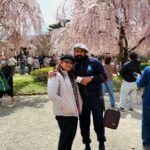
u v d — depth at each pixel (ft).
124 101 35.09
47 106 40.29
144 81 19.01
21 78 66.95
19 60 92.22
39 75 59.98
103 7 61.21
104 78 20.08
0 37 62.90
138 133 25.66
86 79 19.25
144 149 19.17
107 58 36.45
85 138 20.59
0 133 26.45
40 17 61.72
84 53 19.97
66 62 17.37
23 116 33.68
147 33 61.52
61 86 17.21
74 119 17.33
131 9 60.29
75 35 63.67
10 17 60.39
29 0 60.85
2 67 41.19
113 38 63.31
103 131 19.97
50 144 23.00
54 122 30.37
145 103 18.90
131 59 34.22
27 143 23.35
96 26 61.52
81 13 63.16
